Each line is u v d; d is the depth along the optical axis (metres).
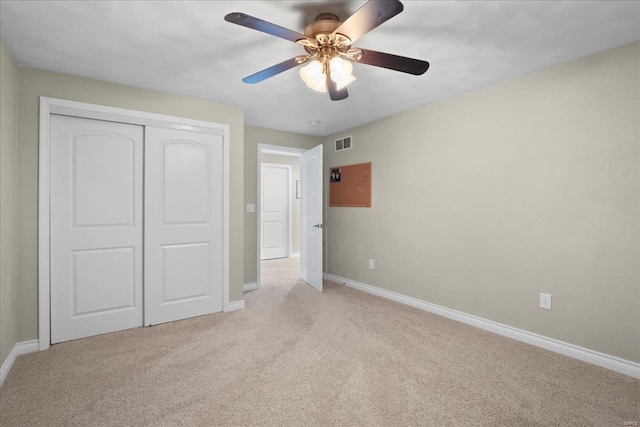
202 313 3.11
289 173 6.83
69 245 2.50
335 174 4.50
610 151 2.07
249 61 2.24
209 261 3.15
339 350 2.36
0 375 1.90
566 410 1.66
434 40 1.96
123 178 2.72
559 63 2.29
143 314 2.83
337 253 4.49
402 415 1.62
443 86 2.73
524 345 2.44
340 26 1.45
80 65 2.30
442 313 3.10
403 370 2.06
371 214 3.91
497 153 2.66
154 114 2.82
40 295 2.35
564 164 2.28
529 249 2.47
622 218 2.03
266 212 6.62
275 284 4.41
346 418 1.60
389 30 1.84
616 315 2.06
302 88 2.77
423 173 3.27
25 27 1.81
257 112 3.50
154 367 2.11
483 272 2.77
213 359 2.22
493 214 2.69
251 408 1.68
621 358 2.04
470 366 2.12
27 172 2.31
